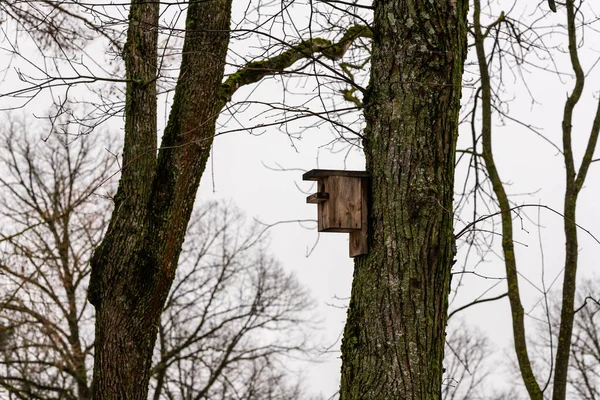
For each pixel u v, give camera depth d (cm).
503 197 1079
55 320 1884
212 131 866
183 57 857
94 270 865
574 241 1080
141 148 866
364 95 680
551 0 923
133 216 855
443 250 642
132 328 851
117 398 843
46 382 2152
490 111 1113
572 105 1134
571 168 1116
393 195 646
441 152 652
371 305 639
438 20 664
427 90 655
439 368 630
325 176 678
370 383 623
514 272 1058
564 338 1055
